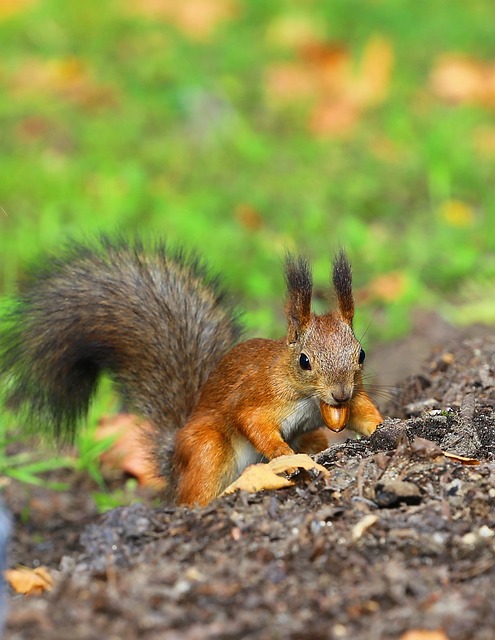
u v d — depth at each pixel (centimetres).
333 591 647
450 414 900
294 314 911
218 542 722
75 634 607
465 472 772
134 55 2208
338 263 920
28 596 708
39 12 2327
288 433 930
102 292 1052
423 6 2400
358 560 682
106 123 1958
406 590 644
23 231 1602
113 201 1692
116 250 1088
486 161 1858
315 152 1900
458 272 1527
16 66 2134
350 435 1151
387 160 1877
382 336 1387
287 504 760
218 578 667
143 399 1038
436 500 743
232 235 1619
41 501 1173
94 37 2266
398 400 1014
